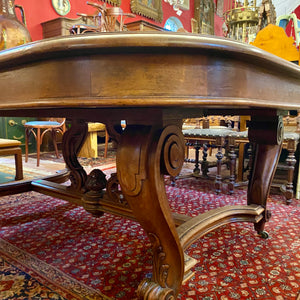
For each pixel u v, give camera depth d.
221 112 1.40
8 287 0.99
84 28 4.34
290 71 0.78
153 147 0.67
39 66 0.59
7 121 4.39
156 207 0.70
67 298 0.93
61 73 0.56
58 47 0.52
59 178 2.01
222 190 2.39
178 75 0.54
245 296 0.94
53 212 1.81
